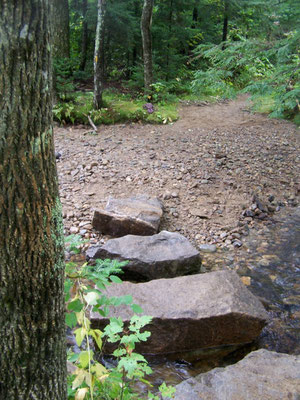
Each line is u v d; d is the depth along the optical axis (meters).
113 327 2.17
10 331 1.60
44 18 1.42
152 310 3.79
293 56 6.29
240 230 6.28
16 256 1.53
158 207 6.30
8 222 1.49
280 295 4.79
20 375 1.68
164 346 3.78
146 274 4.91
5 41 1.34
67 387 2.15
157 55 14.26
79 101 11.27
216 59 6.73
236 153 8.87
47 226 1.60
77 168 7.80
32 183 1.50
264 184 7.61
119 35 13.50
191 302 3.91
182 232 6.16
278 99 6.21
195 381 3.07
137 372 2.15
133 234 5.78
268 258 5.60
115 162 8.12
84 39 14.20
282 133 10.34
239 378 3.07
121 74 15.05
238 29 16.83
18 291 1.57
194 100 13.28
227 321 3.79
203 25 17.08
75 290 2.22
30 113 1.44
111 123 10.60
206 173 7.79
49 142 1.55
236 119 11.52
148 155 8.53
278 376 3.10
